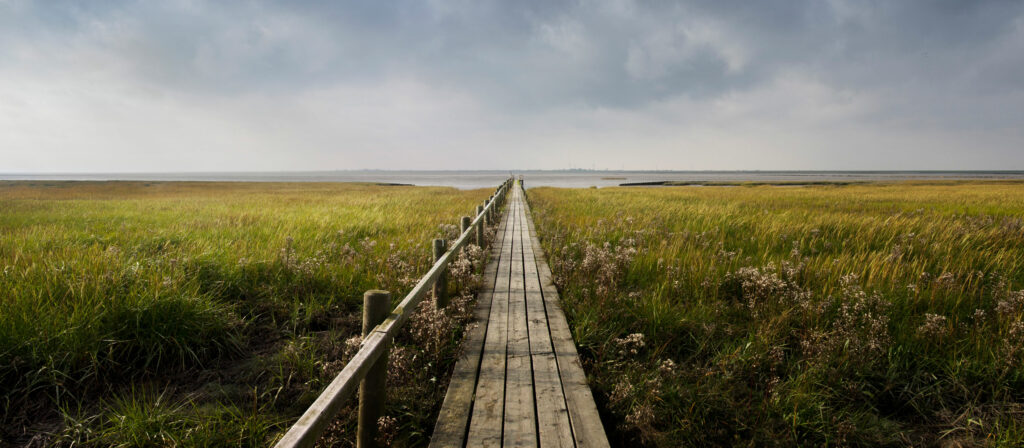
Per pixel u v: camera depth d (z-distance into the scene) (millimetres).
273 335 4762
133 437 2916
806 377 3600
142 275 5078
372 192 35438
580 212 15859
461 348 4105
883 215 13953
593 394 3525
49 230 9336
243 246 7363
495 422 2943
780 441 3037
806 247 8695
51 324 3818
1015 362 3607
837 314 4812
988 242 8523
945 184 54625
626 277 6500
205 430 2947
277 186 56375
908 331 4410
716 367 3924
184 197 28344
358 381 2152
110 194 34750
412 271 6449
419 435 3068
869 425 3230
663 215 14000
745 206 17938
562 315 5031
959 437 3119
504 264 7730
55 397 3441
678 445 3010
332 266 6594
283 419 3258
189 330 4199
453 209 16562
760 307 5043
